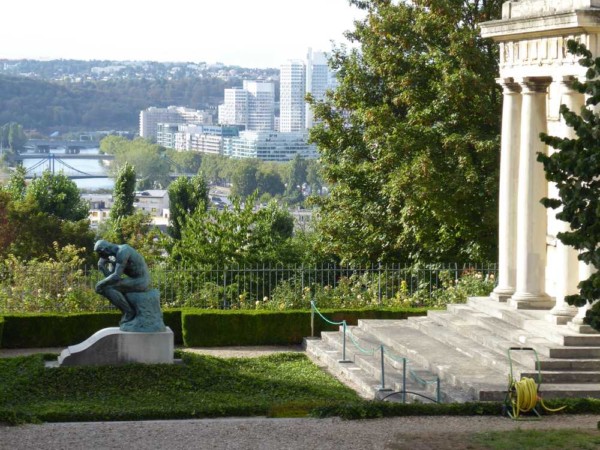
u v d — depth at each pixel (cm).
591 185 2480
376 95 6469
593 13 3447
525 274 3934
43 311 4844
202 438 2614
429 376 3569
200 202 6353
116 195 10825
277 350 4619
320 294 4988
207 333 4684
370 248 6356
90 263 9381
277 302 4944
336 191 6406
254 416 3177
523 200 3903
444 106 5891
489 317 4025
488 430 2698
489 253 5816
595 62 2520
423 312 4772
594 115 2505
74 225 9581
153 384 3556
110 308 4922
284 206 8462
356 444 2530
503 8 4009
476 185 5678
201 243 6112
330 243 6500
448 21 6000
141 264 3853
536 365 3312
